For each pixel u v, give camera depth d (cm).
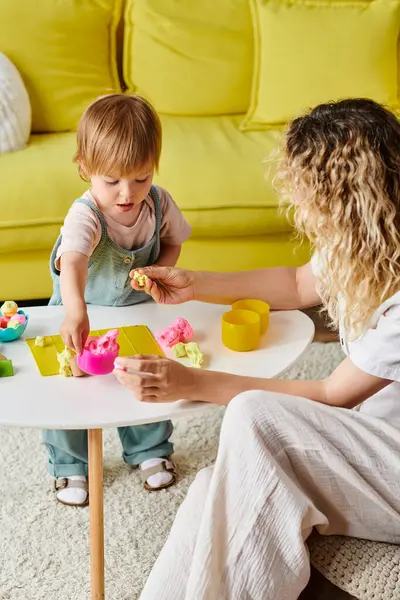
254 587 98
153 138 141
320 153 104
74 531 154
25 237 209
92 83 247
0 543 151
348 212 104
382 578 101
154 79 254
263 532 99
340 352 214
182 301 144
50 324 143
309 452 102
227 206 216
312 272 148
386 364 111
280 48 246
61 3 241
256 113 252
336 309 119
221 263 226
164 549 105
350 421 106
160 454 168
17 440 181
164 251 166
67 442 158
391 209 103
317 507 106
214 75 254
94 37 246
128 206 142
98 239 146
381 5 250
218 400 119
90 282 152
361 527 105
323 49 245
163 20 252
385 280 107
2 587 141
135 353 133
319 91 246
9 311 141
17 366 129
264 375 129
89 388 124
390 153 103
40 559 148
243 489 100
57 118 243
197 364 130
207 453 177
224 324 136
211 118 256
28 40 238
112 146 135
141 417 116
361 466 103
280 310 150
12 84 226
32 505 161
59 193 210
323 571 104
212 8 254
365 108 106
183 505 108
